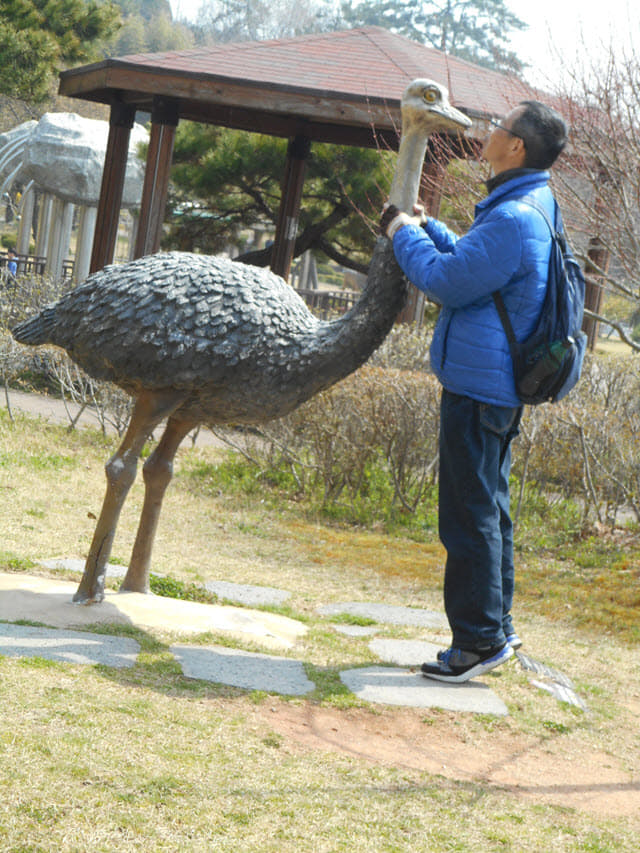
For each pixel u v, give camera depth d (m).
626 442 8.61
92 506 6.91
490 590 3.96
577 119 8.05
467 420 3.88
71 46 21.75
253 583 5.64
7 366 11.63
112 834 2.33
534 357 3.80
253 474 9.09
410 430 8.16
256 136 17.73
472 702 3.85
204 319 3.93
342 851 2.45
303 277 38.69
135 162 22.20
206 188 17.91
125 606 4.35
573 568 7.26
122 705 3.17
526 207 3.78
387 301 4.02
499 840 2.68
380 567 6.52
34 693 3.12
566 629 5.49
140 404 4.15
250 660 3.93
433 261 3.78
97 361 4.11
